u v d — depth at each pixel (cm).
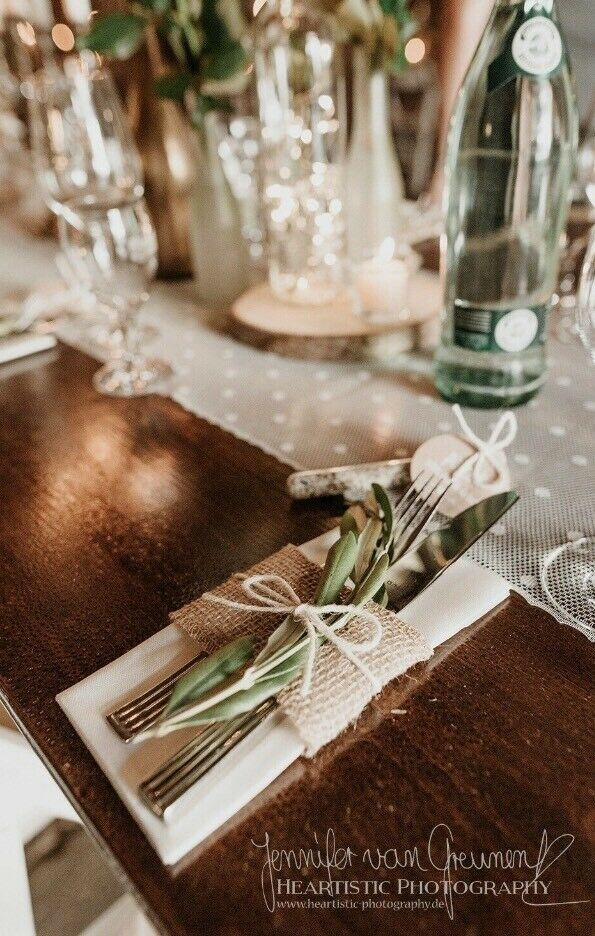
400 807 25
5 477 46
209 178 65
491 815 25
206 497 43
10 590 37
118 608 35
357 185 63
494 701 29
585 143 74
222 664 26
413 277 68
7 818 41
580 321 40
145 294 58
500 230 52
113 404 54
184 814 24
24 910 39
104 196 70
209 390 55
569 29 113
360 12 55
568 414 48
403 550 34
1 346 61
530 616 33
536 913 22
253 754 26
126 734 27
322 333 57
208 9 57
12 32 106
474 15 92
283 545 39
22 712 30
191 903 23
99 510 42
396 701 29
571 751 27
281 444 48
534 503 40
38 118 66
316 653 28
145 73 69
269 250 68
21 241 94
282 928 22
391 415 50
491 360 49
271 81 69
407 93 116
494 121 48
